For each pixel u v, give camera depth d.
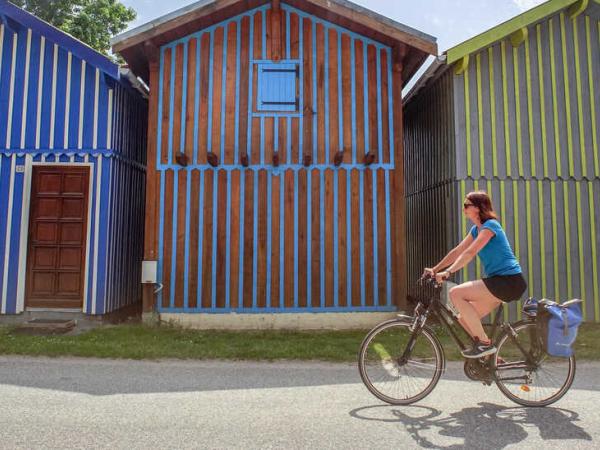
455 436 3.26
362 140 7.96
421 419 3.60
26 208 7.89
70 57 8.07
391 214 7.86
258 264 7.73
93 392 4.24
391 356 4.04
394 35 7.54
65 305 7.84
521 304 7.92
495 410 3.82
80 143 8.00
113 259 8.16
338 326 7.66
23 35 8.09
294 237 7.78
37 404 3.88
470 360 4.00
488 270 3.98
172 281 7.68
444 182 8.63
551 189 8.16
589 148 8.27
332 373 5.03
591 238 8.12
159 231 7.74
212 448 3.03
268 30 8.10
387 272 7.78
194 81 7.99
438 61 7.95
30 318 7.81
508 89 8.23
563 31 8.38
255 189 7.84
